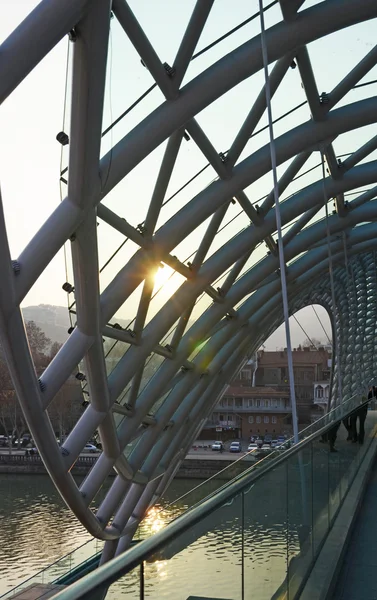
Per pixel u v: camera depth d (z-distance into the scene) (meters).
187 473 82.62
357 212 32.47
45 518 59.44
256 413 125.00
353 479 13.91
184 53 16.11
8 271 12.80
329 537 9.37
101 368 21.53
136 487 34.06
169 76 16.25
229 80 17.39
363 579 8.12
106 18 10.92
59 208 14.53
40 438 20.08
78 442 23.09
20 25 9.80
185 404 34.81
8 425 102.69
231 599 4.52
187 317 26.77
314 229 32.12
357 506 11.75
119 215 19.06
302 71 19.98
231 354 36.53
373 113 22.48
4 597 21.66
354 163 26.89
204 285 25.53
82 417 23.50
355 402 20.31
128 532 35.28
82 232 15.74
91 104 12.29
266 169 22.22
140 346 24.23
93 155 13.62
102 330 20.56
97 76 11.85
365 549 9.44
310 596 7.16
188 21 15.57
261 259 30.75
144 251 20.78
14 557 46.56
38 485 76.69
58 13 9.95
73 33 11.08
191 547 3.70
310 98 21.34
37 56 10.03
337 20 17.39
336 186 27.61
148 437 31.23
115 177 16.17
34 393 17.69
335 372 93.94
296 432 14.57
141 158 16.72
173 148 18.50
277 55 17.73
